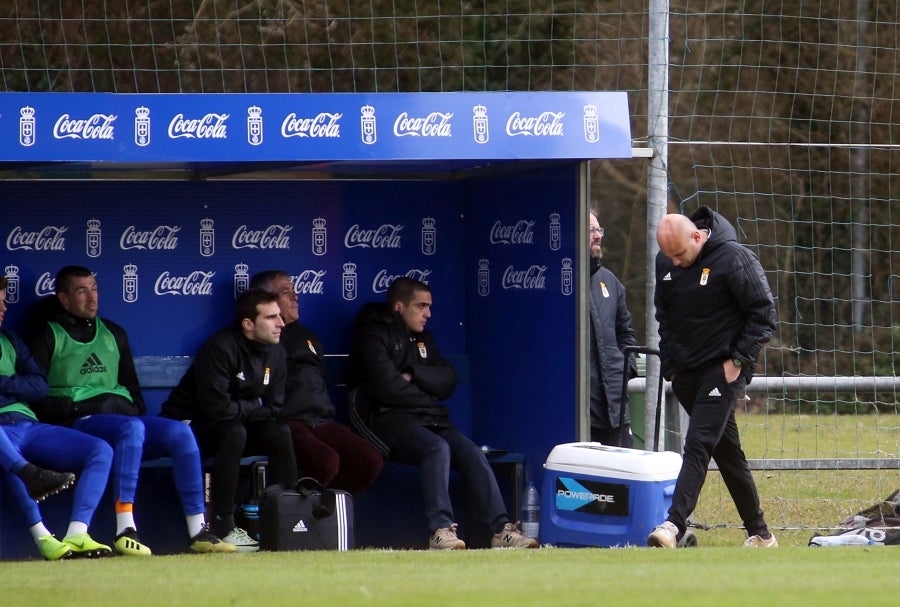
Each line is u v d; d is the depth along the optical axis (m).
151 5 55.44
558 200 31.97
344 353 34.34
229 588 21.17
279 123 29.45
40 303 31.64
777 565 24.08
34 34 54.75
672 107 68.31
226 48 55.34
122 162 29.31
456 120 30.22
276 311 30.38
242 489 32.16
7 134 28.31
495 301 34.31
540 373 32.75
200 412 30.97
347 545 29.23
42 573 24.28
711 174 69.62
